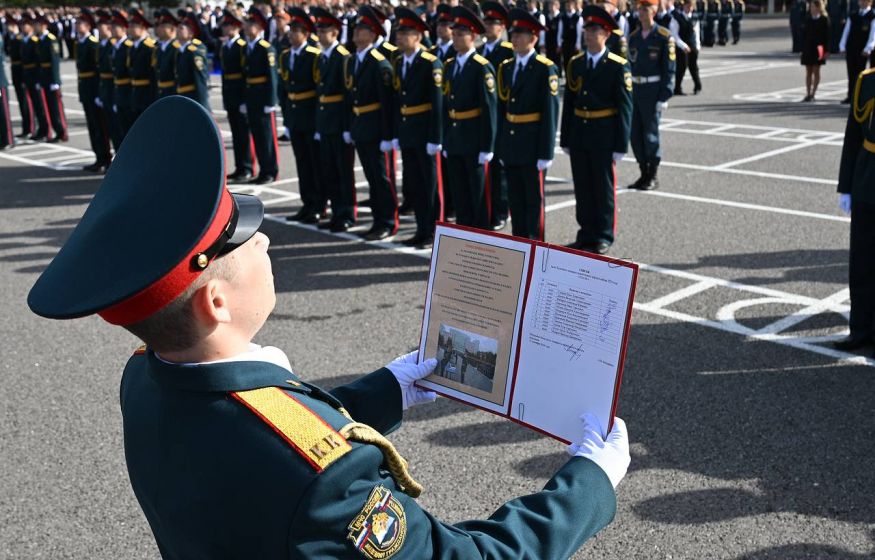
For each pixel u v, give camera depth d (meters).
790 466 3.99
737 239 7.60
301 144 8.92
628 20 15.20
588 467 1.51
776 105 15.52
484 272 1.76
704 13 28.25
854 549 3.40
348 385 1.77
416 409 4.68
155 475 1.36
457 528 1.38
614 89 7.25
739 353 5.23
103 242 1.23
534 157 7.23
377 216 8.33
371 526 1.23
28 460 4.29
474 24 7.44
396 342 5.66
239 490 1.25
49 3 40.53
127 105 11.91
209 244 1.25
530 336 1.70
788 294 6.22
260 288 1.37
